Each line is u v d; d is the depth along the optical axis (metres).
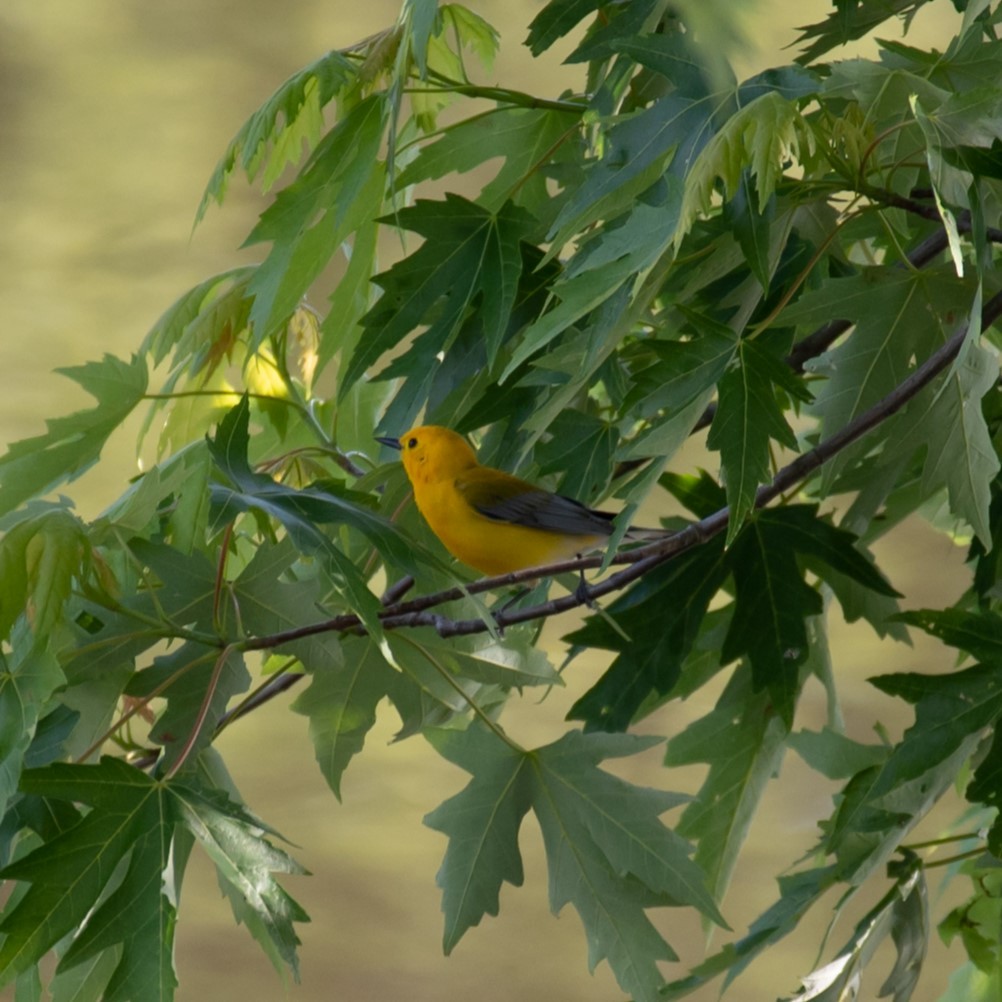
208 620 7.12
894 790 6.70
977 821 8.55
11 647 6.61
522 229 7.57
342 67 7.45
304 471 9.16
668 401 5.89
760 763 8.57
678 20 7.18
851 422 6.84
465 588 6.94
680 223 5.23
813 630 8.86
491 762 7.49
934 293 7.03
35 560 6.42
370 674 7.84
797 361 8.25
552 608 7.53
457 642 7.84
